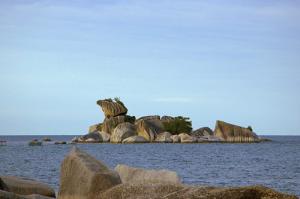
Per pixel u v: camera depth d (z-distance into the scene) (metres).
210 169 47.75
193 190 9.35
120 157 69.94
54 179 34.25
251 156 72.94
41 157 67.44
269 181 36.31
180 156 72.00
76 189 12.37
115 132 125.75
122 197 10.56
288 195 8.96
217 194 9.04
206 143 126.25
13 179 15.42
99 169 12.33
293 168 49.09
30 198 12.76
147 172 16.86
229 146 111.06
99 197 11.06
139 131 127.56
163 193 10.19
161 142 125.12
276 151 90.25
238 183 35.06
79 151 13.36
